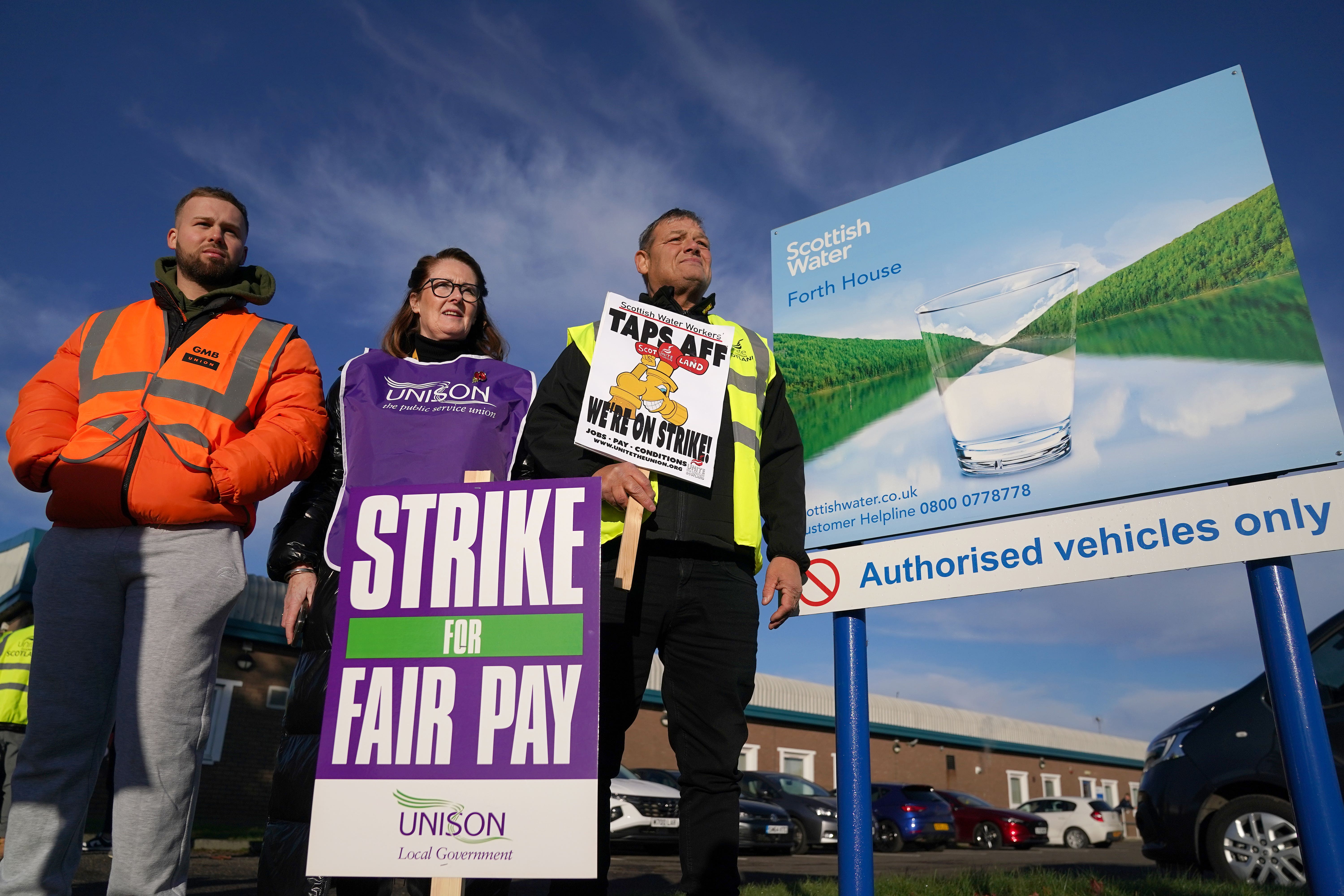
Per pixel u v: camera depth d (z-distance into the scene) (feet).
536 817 5.76
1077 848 60.80
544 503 6.49
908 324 11.59
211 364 8.22
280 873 7.73
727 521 7.99
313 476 8.89
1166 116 10.23
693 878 7.15
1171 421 9.34
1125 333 9.89
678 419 8.07
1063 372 10.22
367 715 6.15
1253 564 8.43
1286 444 8.59
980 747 95.45
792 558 8.02
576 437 7.83
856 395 11.79
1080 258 10.43
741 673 7.72
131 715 7.16
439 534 6.53
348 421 8.95
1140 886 14.24
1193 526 8.72
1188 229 9.75
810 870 28.32
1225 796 16.78
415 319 10.36
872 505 11.25
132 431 7.60
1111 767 115.44
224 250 8.66
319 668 8.12
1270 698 8.09
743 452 8.36
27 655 18.76
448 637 6.27
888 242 12.05
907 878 16.12
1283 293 8.99
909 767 87.15
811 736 76.79
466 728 6.03
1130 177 10.30
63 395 8.02
